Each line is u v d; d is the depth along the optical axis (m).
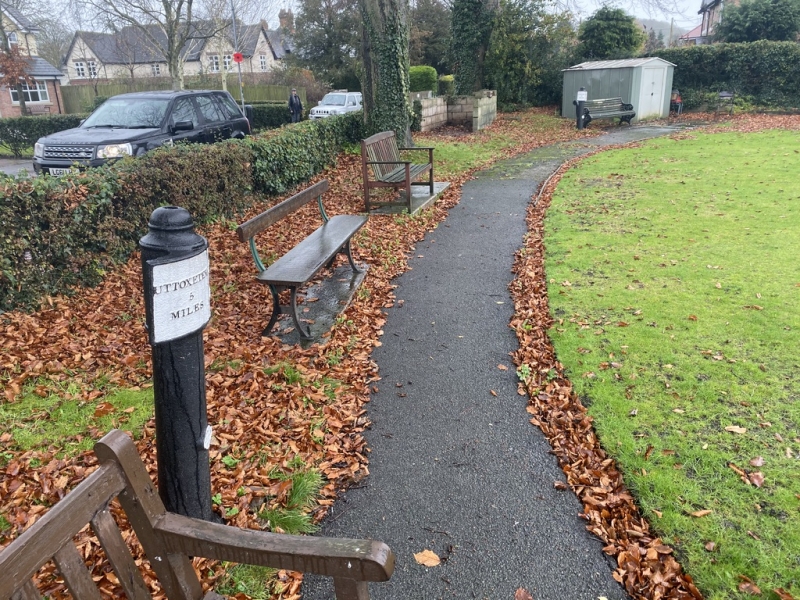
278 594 2.57
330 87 37.94
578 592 2.56
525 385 4.23
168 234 2.21
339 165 12.40
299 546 1.60
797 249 6.61
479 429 3.76
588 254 6.87
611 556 2.74
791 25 25.61
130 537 2.80
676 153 13.73
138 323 5.28
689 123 20.83
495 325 5.28
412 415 3.93
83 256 5.96
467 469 3.38
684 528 2.81
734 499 2.98
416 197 9.95
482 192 10.82
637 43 26.34
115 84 37.16
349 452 3.55
